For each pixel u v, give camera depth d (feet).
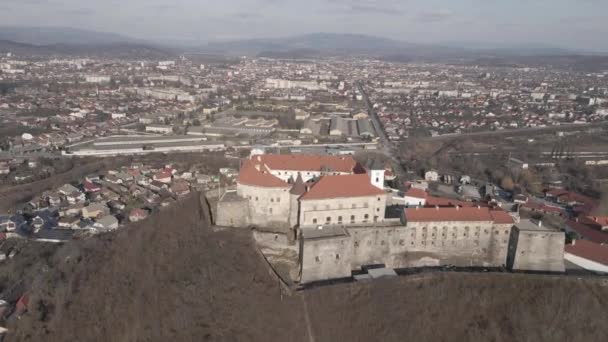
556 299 470.39
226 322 458.50
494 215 568.41
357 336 447.42
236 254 520.01
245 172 612.70
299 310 458.50
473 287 483.51
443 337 449.89
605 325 452.76
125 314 504.43
